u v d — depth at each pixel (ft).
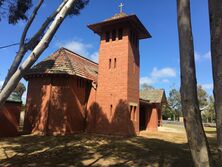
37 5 16.28
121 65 68.23
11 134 56.44
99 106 69.21
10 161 33.09
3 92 11.12
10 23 29.25
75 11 30.63
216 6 10.55
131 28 71.56
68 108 64.18
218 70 10.05
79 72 68.69
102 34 73.61
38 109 64.39
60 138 55.88
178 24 12.53
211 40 10.59
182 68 11.95
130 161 35.09
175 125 142.92
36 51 11.85
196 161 10.94
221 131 9.78
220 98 9.89
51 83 64.69
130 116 67.67
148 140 58.59
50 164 31.99
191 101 11.45
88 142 51.34
